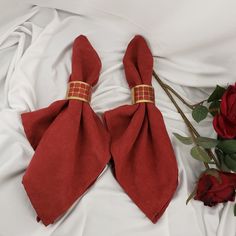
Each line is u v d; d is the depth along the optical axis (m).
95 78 0.75
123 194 0.70
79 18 0.81
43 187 0.66
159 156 0.71
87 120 0.71
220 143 0.71
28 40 0.82
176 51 0.80
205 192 0.68
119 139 0.73
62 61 0.80
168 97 0.81
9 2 0.78
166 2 0.73
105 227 0.68
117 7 0.77
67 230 0.68
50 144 0.68
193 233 0.71
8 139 0.70
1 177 0.67
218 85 0.76
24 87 0.75
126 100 0.78
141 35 0.80
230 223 0.74
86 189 0.69
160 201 0.68
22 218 0.67
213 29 0.75
